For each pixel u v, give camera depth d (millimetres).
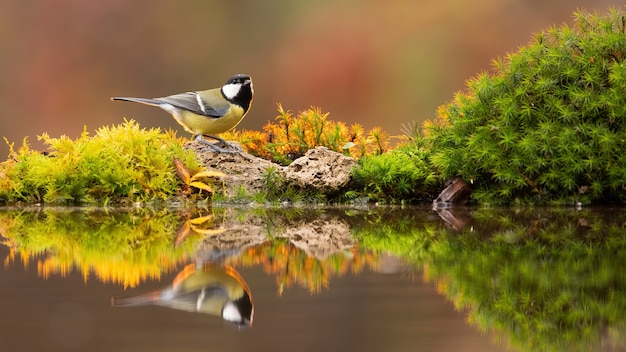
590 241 8656
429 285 6656
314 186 12172
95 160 12242
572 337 5398
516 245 8484
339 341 5129
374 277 6988
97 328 5426
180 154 12422
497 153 11336
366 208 11695
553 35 11719
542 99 11320
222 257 7988
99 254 8172
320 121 13312
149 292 6434
